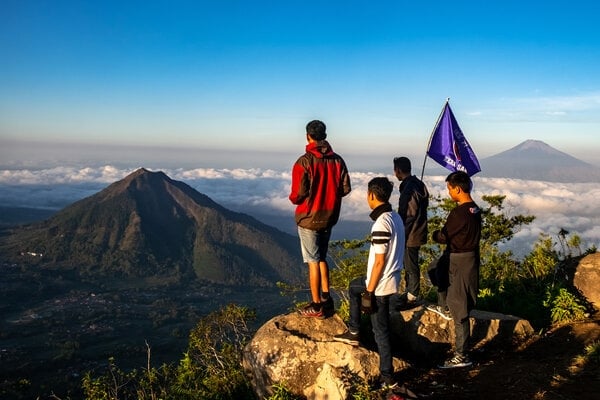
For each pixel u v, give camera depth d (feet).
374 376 16.31
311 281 18.35
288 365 17.34
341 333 18.11
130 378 22.95
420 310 20.27
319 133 17.12
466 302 18.01
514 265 32.04
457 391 16.29
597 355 17.67
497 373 17.43
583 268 26.73
